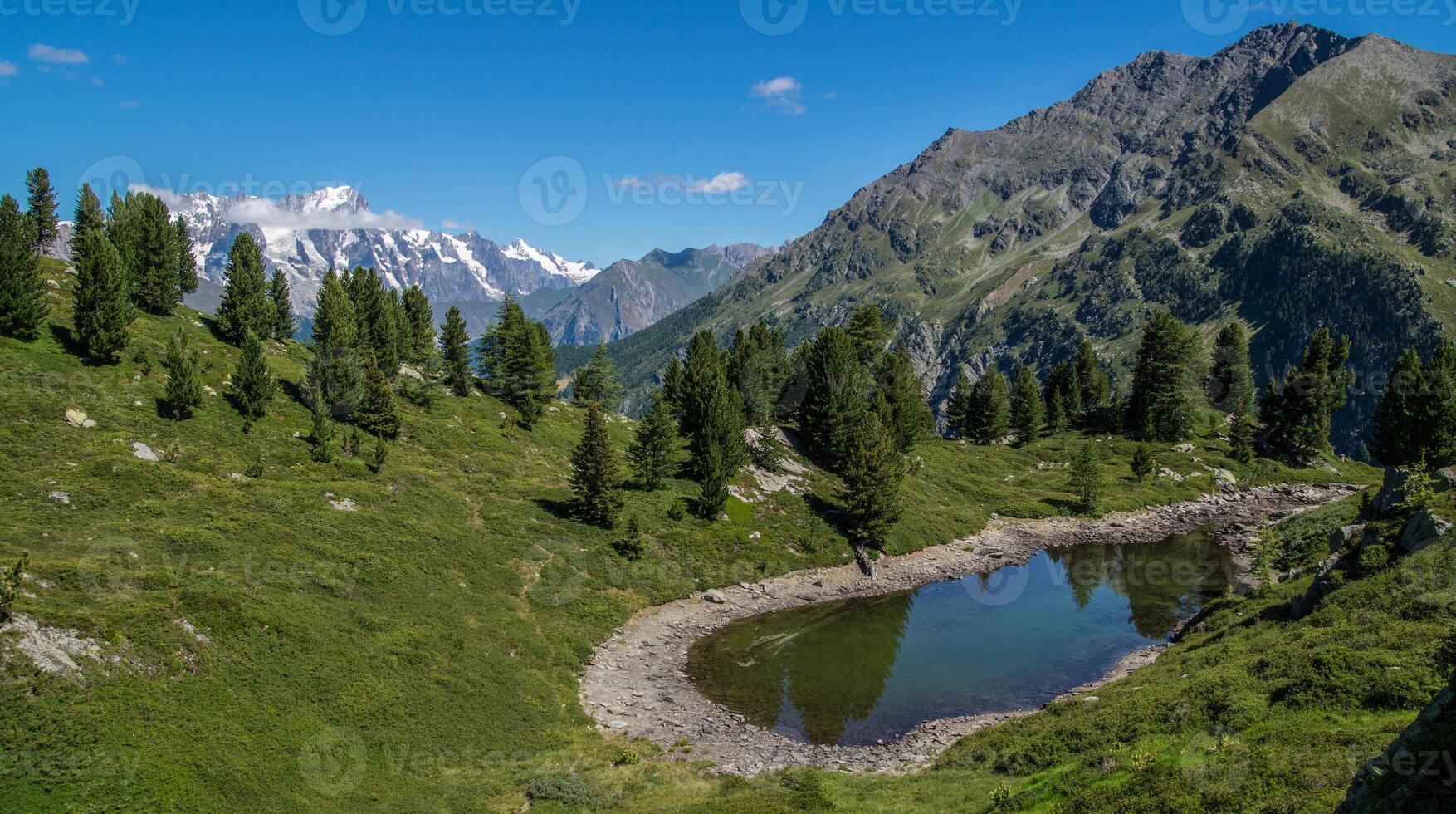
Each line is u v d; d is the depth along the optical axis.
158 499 50.56
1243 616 48.59
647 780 35.59
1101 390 147.50
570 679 49.06
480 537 63.78
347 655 39.50
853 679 51.62
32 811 23.77
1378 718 25.17
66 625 30.52
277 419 73.50
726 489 78.81
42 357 64.62
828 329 103.38
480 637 48.94
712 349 120.56
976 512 98.50
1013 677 51.22
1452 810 15.76
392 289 114.44
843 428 97.31
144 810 25.50
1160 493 107.31
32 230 90.06
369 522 58.12
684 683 51.06
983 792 30.03
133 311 74.31
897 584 74.25
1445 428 75.69
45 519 43.66
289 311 107.44
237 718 31.53
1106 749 29.81
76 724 26.94
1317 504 101.44
